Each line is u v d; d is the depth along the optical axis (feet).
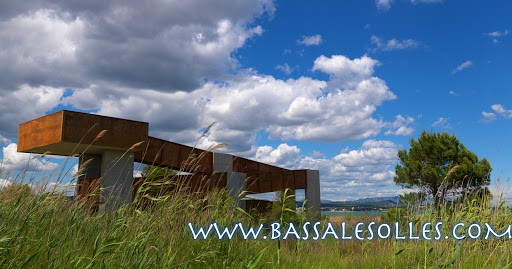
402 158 81.56
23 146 53.26
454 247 20.68
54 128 48.11
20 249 14.40
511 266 19.95
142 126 54.49
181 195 22.89
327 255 28.48
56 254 14.89
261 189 74.28
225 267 21.02
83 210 19.79
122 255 16.17
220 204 26.30
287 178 78.54
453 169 25.40
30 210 15.89
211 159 67.82
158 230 19.77
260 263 22.43
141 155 54.70
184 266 18.33
